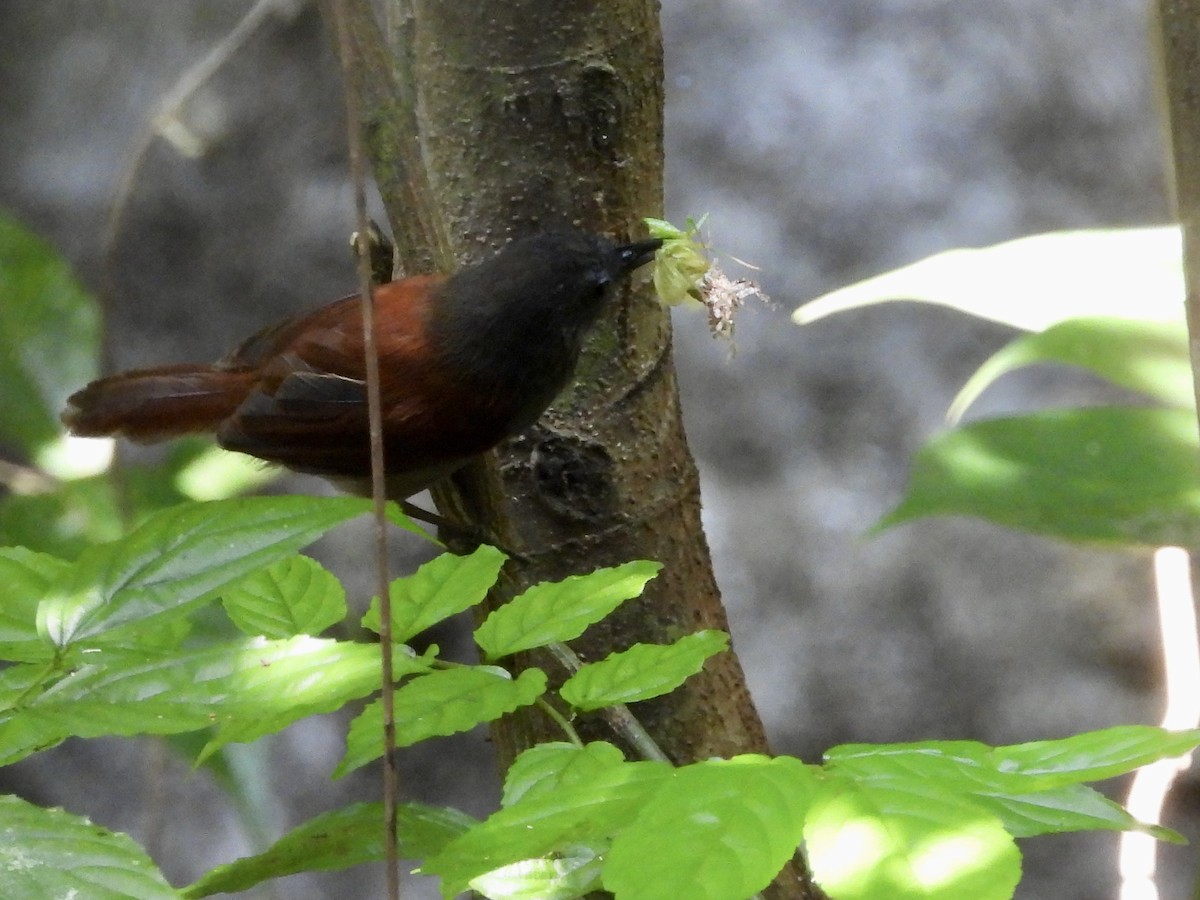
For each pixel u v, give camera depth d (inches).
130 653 175.0
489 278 180.5
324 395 182.2
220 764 184.7
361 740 175.2
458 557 175.9
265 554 175.0
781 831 154.2
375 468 175.2
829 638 230.5
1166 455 180.2
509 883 175.5
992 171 235.9
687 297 180.2
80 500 183.5
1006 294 180.5
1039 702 227.9
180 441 184.7
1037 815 174.4
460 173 180.5
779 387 234.8
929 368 234.2
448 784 235.3
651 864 150.9
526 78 180.1
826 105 236.8
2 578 175.5
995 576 231.5
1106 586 229.3
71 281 184.4
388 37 180.9
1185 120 175.9
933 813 154.6
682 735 179.5
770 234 234.4
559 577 179.9
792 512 232.4
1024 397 232.2
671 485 180.2
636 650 175.5
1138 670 227.3
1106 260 180.7
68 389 184.2
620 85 180.1
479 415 179.9
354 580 230.7
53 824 174.6
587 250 180.1
